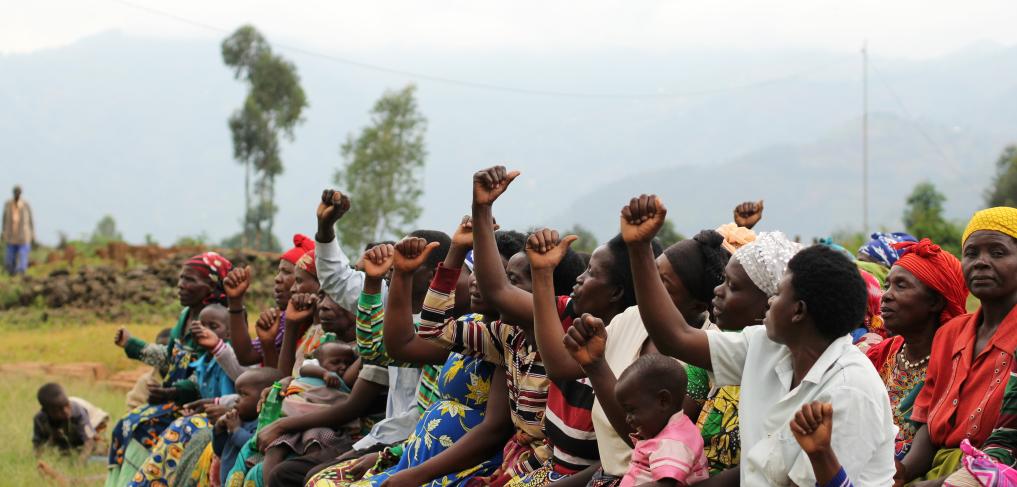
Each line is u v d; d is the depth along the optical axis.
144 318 26.83
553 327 4.77
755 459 3.86
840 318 3.77
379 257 6.03
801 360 3.87
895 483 4.50
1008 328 4.68
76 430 11.52
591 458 5.07
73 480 10.39
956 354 4.87
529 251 4.79
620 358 4.89
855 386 3.71
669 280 5.02
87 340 21.83
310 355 7.74
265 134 55.59
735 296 4.43
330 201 6.81
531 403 5.42
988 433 4.62
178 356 9.09
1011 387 4.49
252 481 6.80
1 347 21.59
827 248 3.87
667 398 4.23
